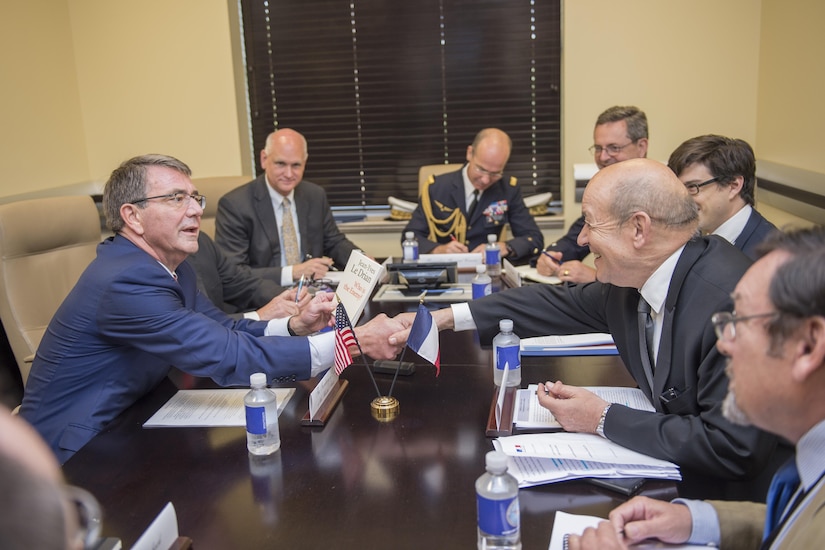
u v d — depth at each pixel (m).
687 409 1.51
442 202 3.87
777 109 3.81
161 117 4.49
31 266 2.82
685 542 1.17
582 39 4.19
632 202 1.52
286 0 4.48
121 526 1.29
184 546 1.18
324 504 1.33
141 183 1.93
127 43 4.43
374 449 1.54
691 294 1.51
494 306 2.02
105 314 1.84
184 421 1.73
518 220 3.88
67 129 4.37
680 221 1.52
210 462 1.52
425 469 1.44
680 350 1.52
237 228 3.48
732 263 1.52
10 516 0.43
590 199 1.58
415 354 2.17
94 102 4.51
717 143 2.24
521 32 4.39
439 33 4.44
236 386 1.97
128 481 1.45
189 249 1.99
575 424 1.53
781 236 0.97
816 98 3.27
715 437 1.34
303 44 4.52
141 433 1.68
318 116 4.61
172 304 1.86
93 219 3.04
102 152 4.57
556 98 4.45
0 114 3.79
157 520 1.13
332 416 1.73
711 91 4.18
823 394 0.91
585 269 3.06
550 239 4.46
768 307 0.91
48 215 2.86
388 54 4.49
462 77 4.48
